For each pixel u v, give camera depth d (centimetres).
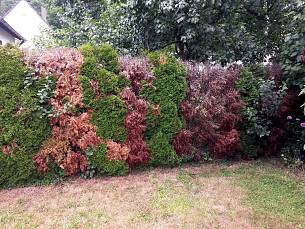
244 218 371
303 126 544
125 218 369
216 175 516
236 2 634
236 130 580
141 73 526
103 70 495
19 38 1491
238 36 696
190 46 678
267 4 688
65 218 371
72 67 485
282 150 611
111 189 454
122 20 686
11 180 465
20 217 373
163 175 509
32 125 468
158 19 636
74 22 784
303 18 521
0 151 456
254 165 571
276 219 370
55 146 472
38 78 471
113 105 495
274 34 729
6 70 457
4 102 453
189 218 368
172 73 537
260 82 585
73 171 485
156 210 388
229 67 602
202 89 569
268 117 593
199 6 589
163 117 534
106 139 497
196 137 572
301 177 511
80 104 481
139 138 516
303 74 561
